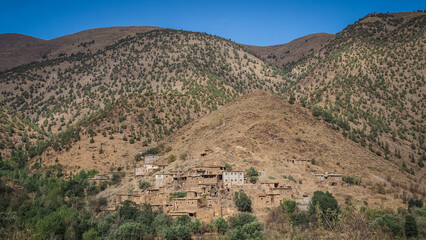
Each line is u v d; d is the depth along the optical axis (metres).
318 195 161.00
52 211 166.25
